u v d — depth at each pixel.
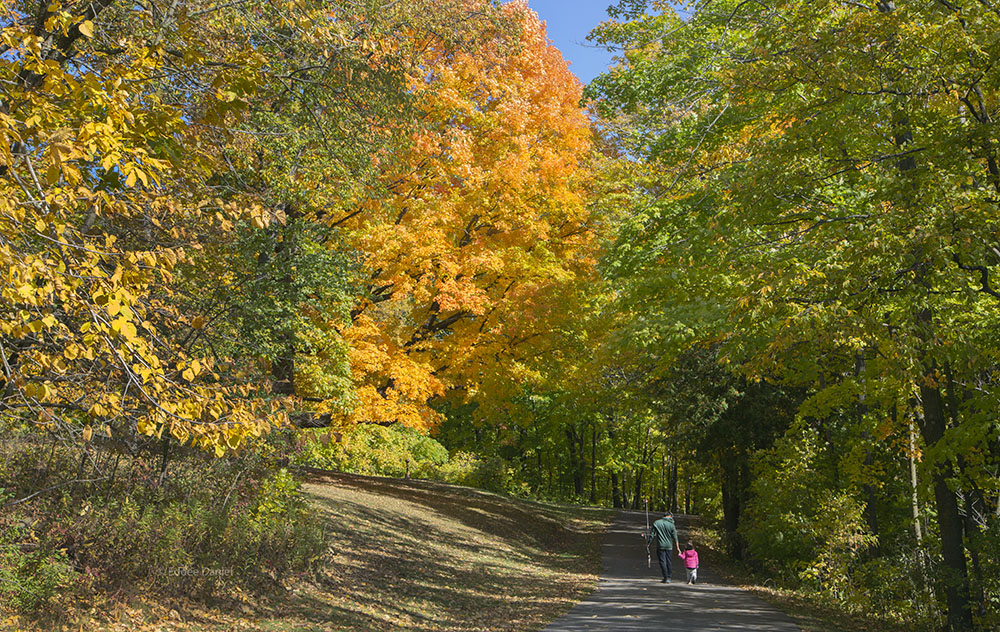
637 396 24.06
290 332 12.31
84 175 5.88
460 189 18.22
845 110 10.55
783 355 13.85
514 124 17.78
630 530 32.84
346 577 13.22
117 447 10.18
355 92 9.88
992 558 11.32
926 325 8.75
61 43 6.25
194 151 6.19
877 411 17.33
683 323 15.61
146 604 8.54
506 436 45.19
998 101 9.83
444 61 17.02
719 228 12.10
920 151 9.73
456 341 19.72
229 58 6.20
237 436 5.00
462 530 23.20
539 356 22.00
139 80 5.53
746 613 12.24
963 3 8.76
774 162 10.86
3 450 9.33
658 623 10.89
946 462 11.29
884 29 9.35
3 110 4.95
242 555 10.88
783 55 10.50
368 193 12.57
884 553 18.47
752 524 19.67
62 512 8.95
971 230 8.10
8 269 4.07
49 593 7.43
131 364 4.99
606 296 21.61
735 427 21.23
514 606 13.38
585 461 54.56
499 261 17.78
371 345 16.50
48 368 5.24
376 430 28.95
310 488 21.73
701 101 15.03
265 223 6.36
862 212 11.21
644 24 17.25
